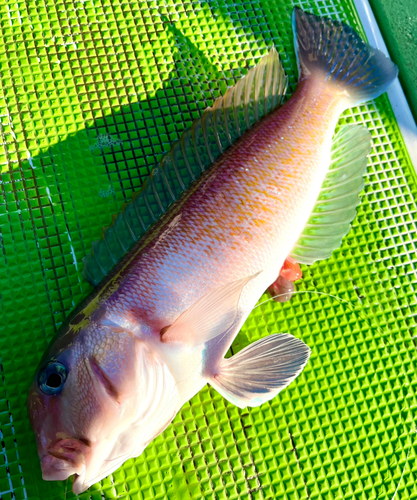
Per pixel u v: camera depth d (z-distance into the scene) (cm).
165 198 40
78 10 47
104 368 32
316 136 41
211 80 47
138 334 34
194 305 34
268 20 50
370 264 45
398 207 47
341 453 40
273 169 39
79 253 42
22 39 46
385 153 48
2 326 40
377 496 40
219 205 37
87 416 32
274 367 39
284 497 39
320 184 41
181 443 39
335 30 47
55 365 32
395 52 51
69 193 43
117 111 46
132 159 45
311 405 41
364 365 43
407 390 42
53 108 45
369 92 45
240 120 43
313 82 44
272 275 39
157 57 47
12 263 41
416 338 44
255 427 40
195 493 38
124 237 38
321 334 43
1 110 45
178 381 35
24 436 38
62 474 31
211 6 49
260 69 43
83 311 34
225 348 37
